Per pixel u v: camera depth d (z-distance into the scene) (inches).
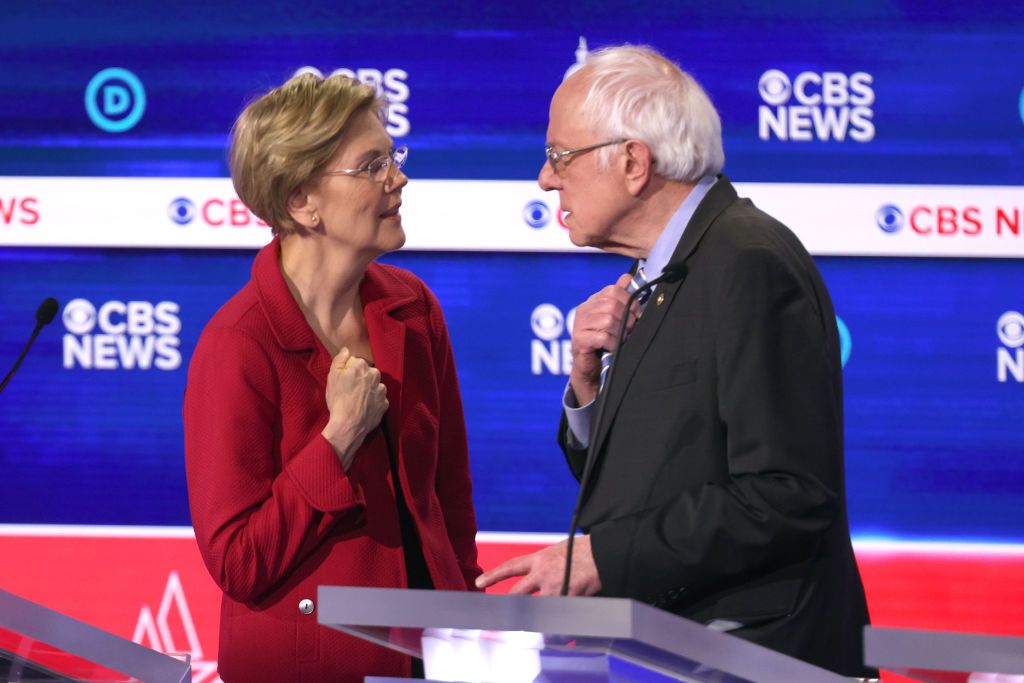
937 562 574.6
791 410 280.8
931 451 574.2
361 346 352.2
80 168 577.6
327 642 327.3
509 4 573.9
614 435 303.6
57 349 579.8
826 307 306.2
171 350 580.4
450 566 347.9
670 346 299.0
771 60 571.5
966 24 569.6
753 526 276.4
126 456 580.4
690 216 313.1
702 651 196.1
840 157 572.1
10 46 577.0
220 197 576.1
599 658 213.9
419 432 349.7
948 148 570.6
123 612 581.0
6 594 247.3
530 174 574.9
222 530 317.4
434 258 577.9
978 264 572.7
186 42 576.7
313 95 330.0
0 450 580.1
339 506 318.3
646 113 308.8
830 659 294.2
